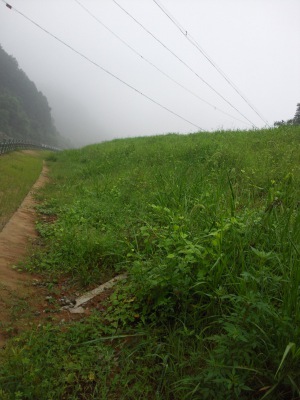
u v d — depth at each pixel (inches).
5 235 236.5
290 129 549.0
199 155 432.8
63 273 187.9
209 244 155.3
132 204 297.4
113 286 167.9
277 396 91.9
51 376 106.7
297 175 261.9
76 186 441.4
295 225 144.4
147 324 133.5
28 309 146.8
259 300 103.9
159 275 141.3
